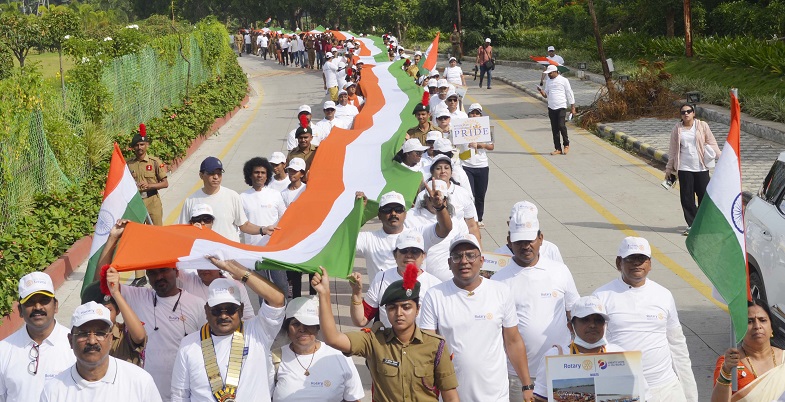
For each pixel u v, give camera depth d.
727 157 6.13
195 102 24.91
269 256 6.41
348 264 6.61
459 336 6.20
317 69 49.81
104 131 17.78
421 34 62.47
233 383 5.80
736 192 6.07
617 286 6.62
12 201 12.62
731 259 6.02
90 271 7.19
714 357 8.98
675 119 23.80
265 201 10.15
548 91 20.30
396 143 10.91
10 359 6.02
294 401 6.06
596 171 18.45
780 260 8.65
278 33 57.50
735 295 5.90
